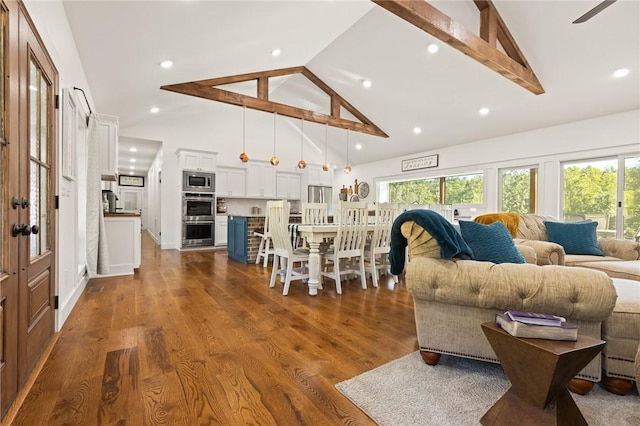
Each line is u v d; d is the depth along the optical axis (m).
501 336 1.29
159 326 2.30
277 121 8.22
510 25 3.63
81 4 2.39
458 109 5.38
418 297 1.78
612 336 1.49
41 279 1.82
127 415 1.31
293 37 4.01
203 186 6.82
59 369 1.67
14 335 1.39
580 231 3.40
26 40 1.55
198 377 1.61
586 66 3.78
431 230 1.75
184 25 2.98
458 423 1.28
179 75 4.36
